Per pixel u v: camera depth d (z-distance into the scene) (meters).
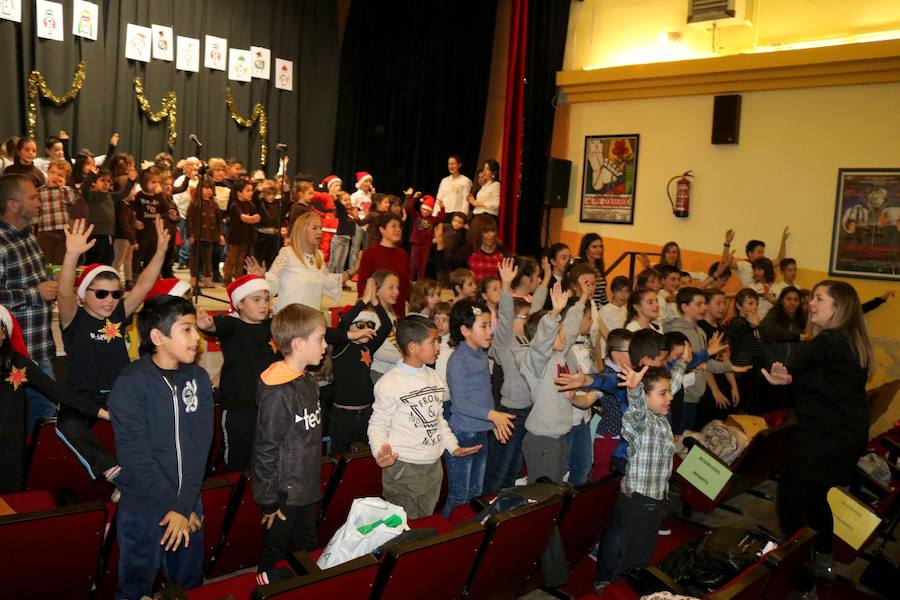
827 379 3.36
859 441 3.34
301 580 2.16
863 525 3.28
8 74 9.52
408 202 9.78
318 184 13.05
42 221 6.62
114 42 10.52
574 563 3.51
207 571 3.24
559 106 10.61
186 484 2.74
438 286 4.61
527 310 4.47
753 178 8.94
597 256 7.16
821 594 3.78
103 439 3.53
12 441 3.04
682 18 9.49
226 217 8.78
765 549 3.11
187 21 11.16
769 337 6.86
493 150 11.77
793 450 3.47
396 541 2.63
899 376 8.02
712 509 4.68
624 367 4.04
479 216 7.22
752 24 8.95
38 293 3.82
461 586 2.73
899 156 8.02
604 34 10.20
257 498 2.83
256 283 3.65
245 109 11.98
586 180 10.34
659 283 6.25
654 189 9.73
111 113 10.60
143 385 2.67
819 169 8.50
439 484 3.59
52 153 8.05
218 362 5.78
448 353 4.44
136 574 2.69
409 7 12.16
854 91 8.24
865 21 8.25
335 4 12.97
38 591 2.48
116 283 3.56
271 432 2.85
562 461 3.98
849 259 8.34
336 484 3.36
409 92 12.21
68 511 2.39
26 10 9.63
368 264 5.72
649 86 9.61
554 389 3.94
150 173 7.71
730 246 9.15
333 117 13.12
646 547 3.36
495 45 11.62
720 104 8.99
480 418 3.76
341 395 4.17
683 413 5.41
